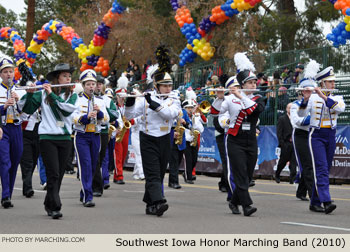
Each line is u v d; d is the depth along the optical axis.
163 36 28.25
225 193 10.85
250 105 7.26
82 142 8.47
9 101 7.64
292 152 13.26
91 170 8.55
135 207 8.41
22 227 6.28
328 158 8.17
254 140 7.46
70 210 7.94
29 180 9.75
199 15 24.06
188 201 9.39
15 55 26.44
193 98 12.86
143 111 7.39
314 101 8.16
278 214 7.76
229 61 18.73
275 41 23.88
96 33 23.53
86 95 8.57
